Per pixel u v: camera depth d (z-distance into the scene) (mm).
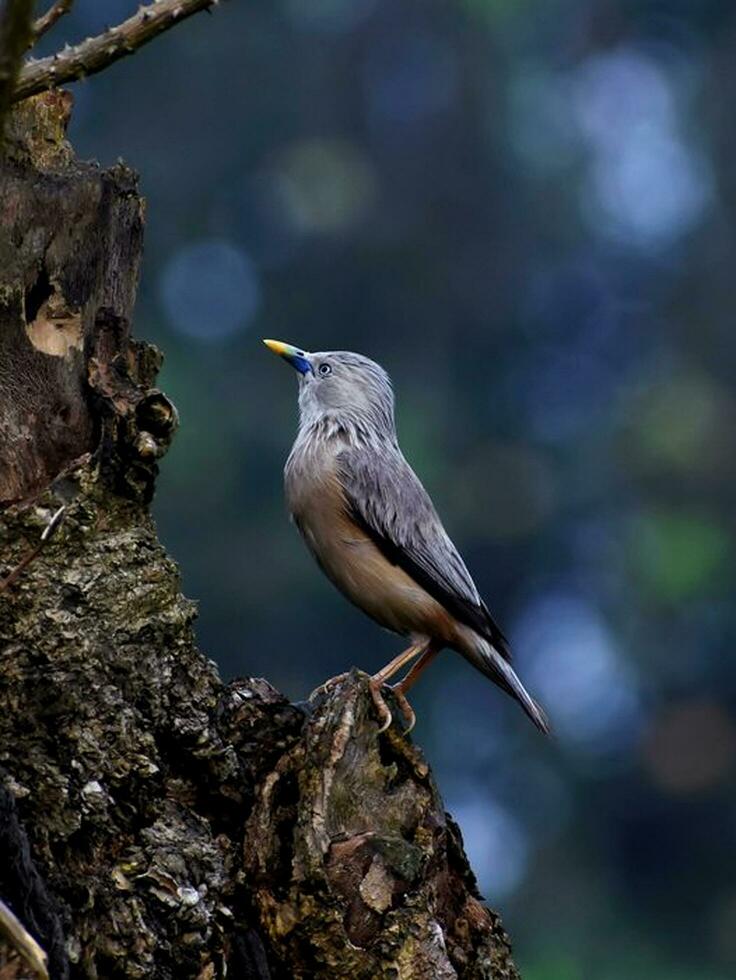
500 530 25781
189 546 24281
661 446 25750
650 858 24453
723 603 24906
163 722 5945
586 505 26078
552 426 27828
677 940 23953
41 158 6070
